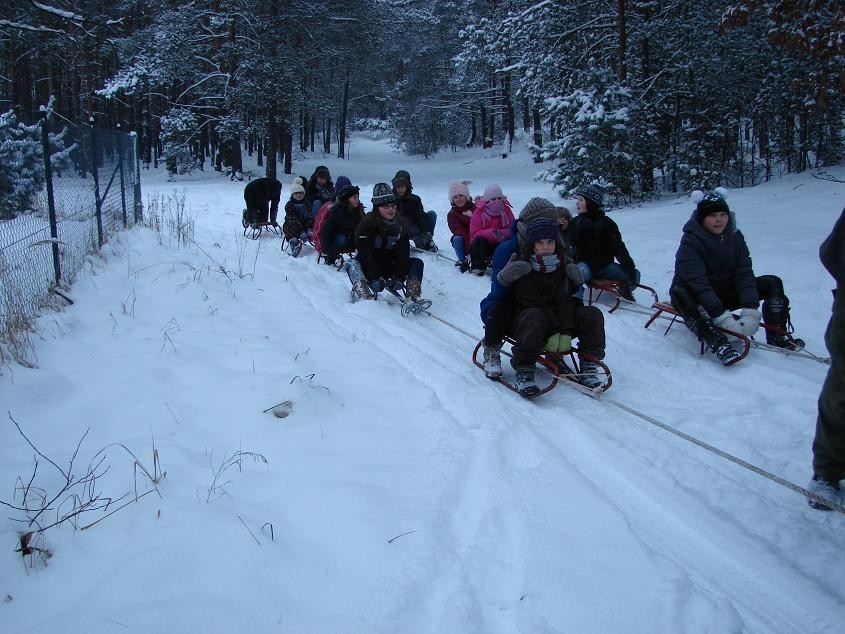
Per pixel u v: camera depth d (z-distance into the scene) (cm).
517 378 491
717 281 588
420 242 1069
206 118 3209
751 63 1862
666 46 1784
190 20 2825
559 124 1880
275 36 2733
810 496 324
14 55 3178
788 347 582
